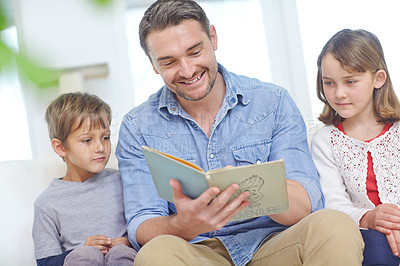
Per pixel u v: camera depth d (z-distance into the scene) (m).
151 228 1.12
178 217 1.00
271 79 3.06
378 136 1.44
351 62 1.37
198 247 1.08
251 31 3.05
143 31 1.22
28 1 2.65
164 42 1.17
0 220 1.46
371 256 1.05
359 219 1.24
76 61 2.79
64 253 1.32
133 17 2.96
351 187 1.43
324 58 1.43
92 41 2.83
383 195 1.38
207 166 1.31
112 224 1.46
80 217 1.45
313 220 0.96
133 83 2.95
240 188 0.88
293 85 3.03
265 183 0.87
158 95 1.40
